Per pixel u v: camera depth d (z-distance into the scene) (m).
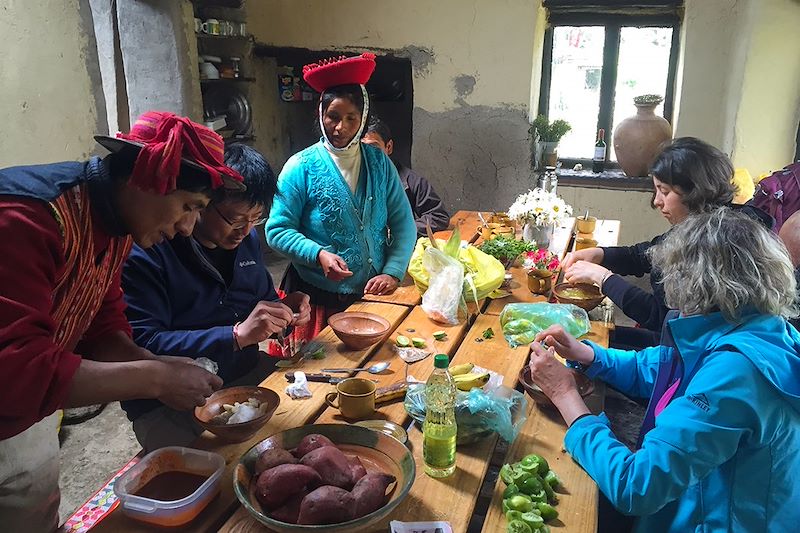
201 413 1.37
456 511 1.14
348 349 1.78
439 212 3.20
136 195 1.13
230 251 1.82
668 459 1.10
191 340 1.56
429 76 4.23
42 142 2.89
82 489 2.37
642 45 4.02
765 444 1.13
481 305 2.12
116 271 1.34
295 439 1.23
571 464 1.30
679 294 1.21
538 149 4.23
